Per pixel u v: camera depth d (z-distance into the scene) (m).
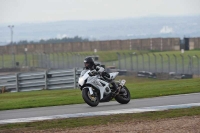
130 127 25.56
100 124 27.16
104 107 35.25
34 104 40.22
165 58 135.00
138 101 38.62
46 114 33.00
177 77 97.81
